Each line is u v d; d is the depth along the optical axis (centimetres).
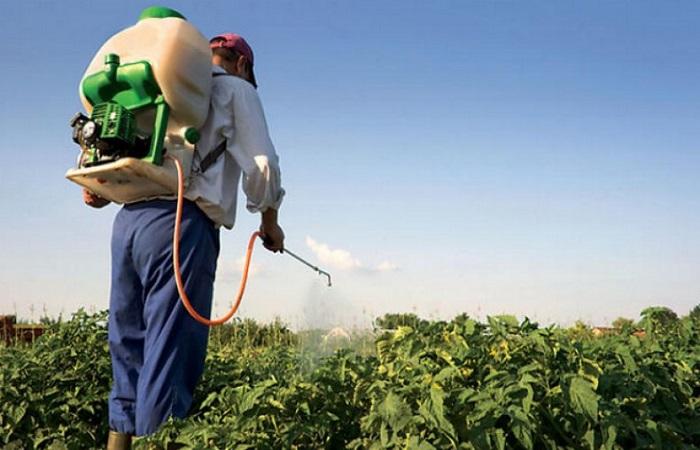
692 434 386
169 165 324
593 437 308
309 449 355
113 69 318
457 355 341
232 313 345
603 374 359
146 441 338
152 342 331
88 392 546
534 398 319
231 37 387
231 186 348
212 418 383
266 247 371
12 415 523
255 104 348
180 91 318
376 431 321
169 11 337
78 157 345
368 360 386
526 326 372
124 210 344
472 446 290
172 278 332
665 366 437
